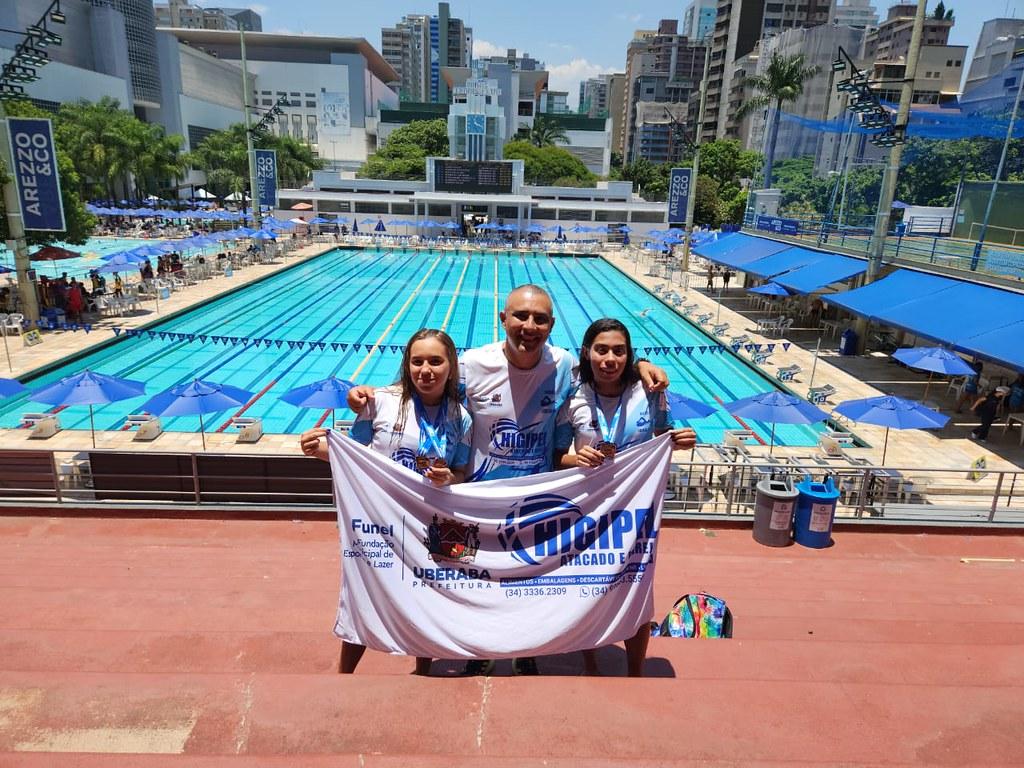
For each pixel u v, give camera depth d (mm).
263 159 41281
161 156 57812
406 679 2564
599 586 3381
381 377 19234
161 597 5309
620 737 2322
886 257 21141
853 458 12859
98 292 24547
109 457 10062
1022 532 7836
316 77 102062
